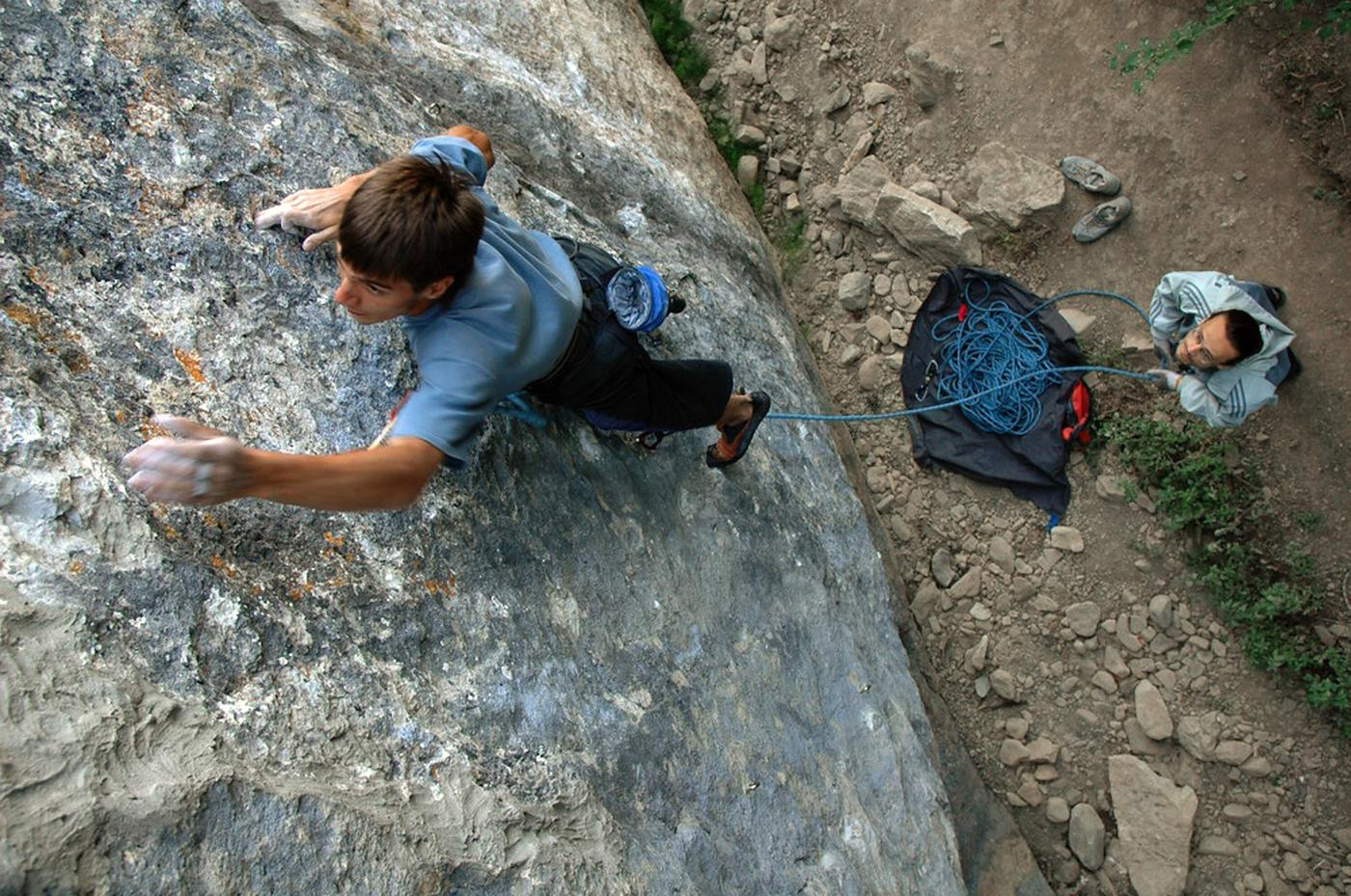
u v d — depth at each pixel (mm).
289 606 2016
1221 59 5301
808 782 3168
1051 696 5180
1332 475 5008
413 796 2018
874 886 3217
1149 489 5227
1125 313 5387
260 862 1729
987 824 4727
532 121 3828
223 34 2605
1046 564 5297
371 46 3363
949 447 5465
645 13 6117
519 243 2209
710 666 3027
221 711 1812
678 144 5066
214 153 2414
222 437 1509
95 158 2227
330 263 2459
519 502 2592
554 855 2201
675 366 2693
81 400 1926
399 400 2430
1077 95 5527
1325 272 5098
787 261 5883
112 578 1785
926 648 5250
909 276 5711
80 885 1513
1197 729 4953
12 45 2221
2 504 1729
